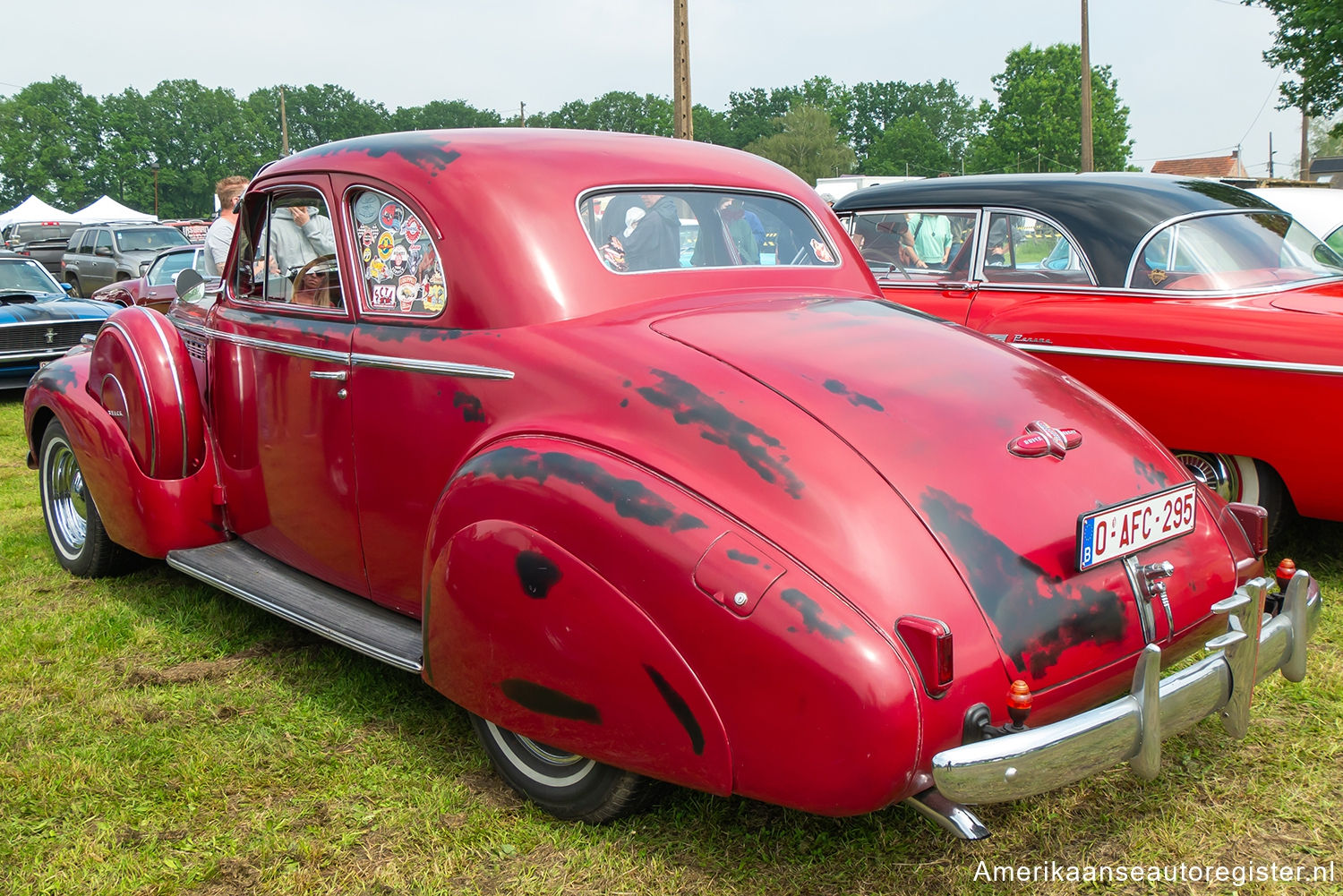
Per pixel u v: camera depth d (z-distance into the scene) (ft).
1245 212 17.42
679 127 61.67
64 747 10.53
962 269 18.10
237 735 10.76
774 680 6.96
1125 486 8.48
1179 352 14.58
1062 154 259.80
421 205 10.00
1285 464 13.88
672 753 7.50
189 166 412.57
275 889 8.35
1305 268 16.84
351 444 10.57
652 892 8.19
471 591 8.38
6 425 29.35
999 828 9.00
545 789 9.07
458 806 9.44
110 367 13.51
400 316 10.16
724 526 7.34
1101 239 16.55
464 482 8.61
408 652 9.68
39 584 15.56
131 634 13.48
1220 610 8.08
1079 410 9.07
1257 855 8.57
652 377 8.34
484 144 10.43
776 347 8.77
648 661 7.45
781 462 7.59
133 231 59.26
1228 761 9.94
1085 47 94.58
